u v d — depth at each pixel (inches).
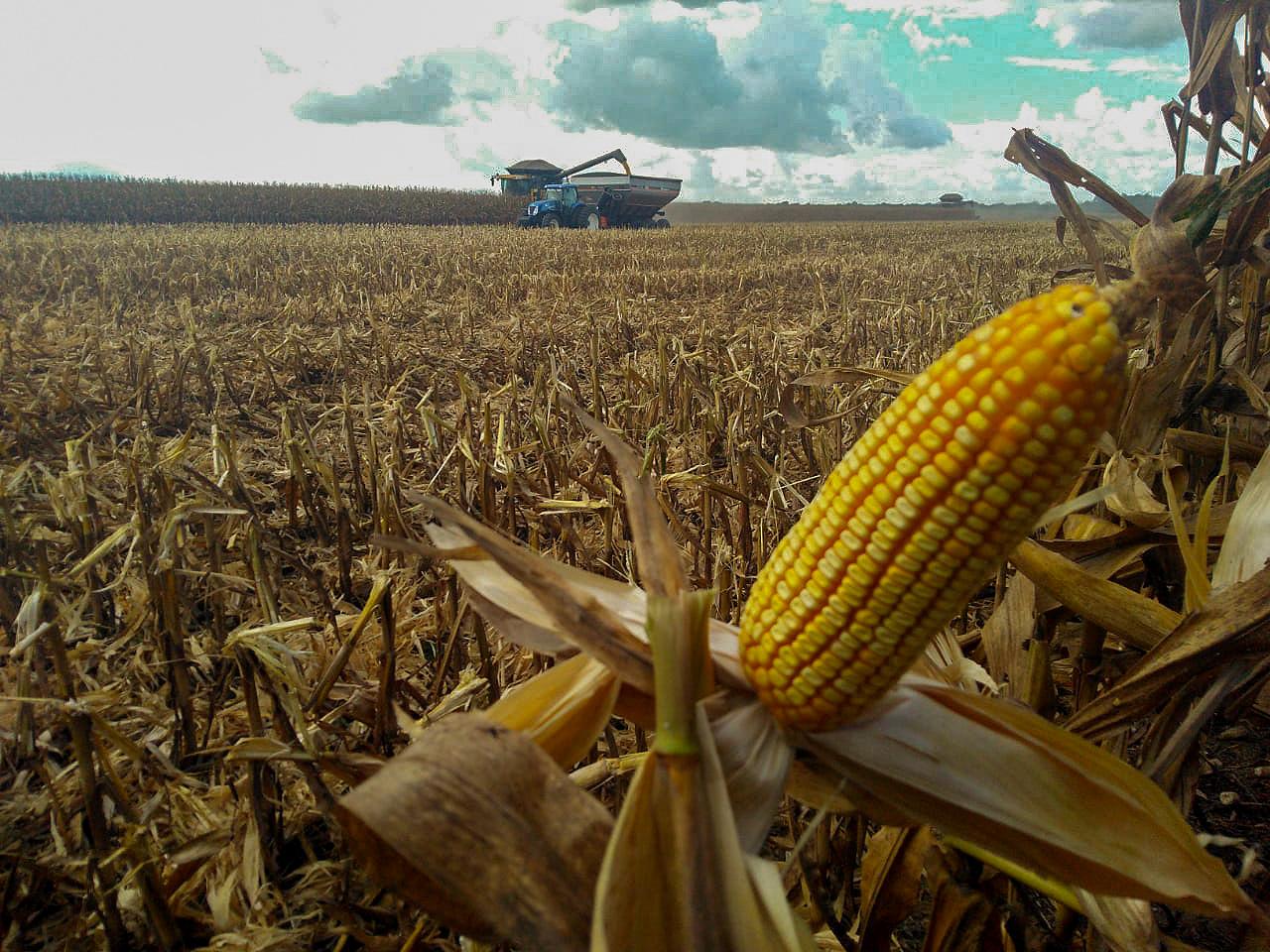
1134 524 122.5
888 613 65.1
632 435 296.5
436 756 61.7
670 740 65.6
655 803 65.5
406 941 101.7
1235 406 159.2
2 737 126.8
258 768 110.0
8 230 1267.2
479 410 311.3
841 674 69.1
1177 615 104.0
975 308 551.8
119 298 617.0
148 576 130.6
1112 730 95.0
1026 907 103.6
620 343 496.7
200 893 112.3
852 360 407.5
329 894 112.9
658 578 70.8
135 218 2188.7
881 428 64.7
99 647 135.3
